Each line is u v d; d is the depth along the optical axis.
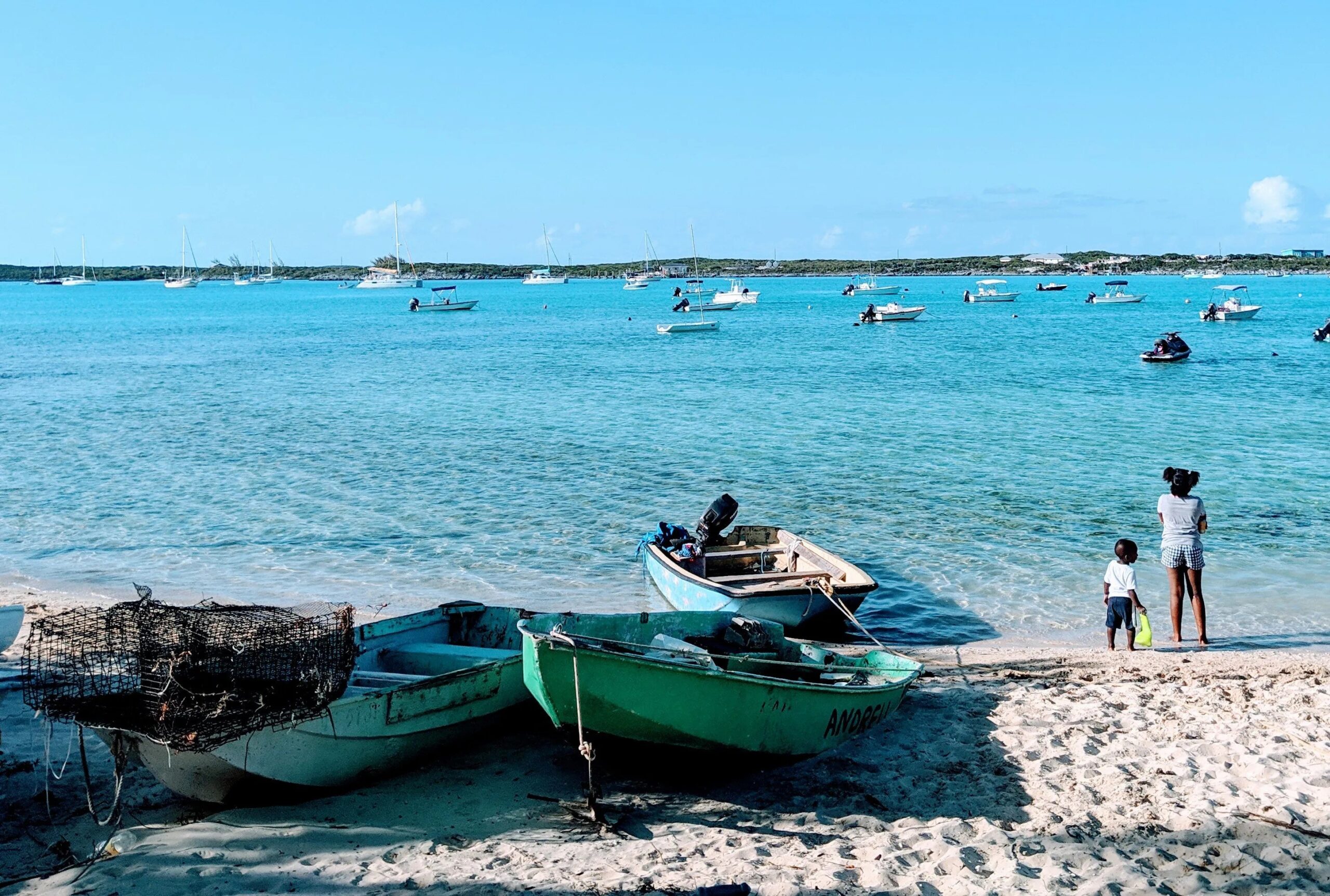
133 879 7.23
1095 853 7.61
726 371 50.03
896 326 89.38
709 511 15.84
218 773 8.35
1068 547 18.17
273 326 98.69
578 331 86.06
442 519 20.53
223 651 8.36
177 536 19.62
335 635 8.96
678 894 7.02
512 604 15.60
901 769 9.48
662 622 11.30
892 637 14.16
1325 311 105.69
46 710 8.31
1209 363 52.38
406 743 9.41
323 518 20.67
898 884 7.16
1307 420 32.09
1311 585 15.96
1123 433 29.75
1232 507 20.64
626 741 9.06
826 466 25.20
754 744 9.27
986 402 37.09
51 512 21.50
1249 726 10.16
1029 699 11.16
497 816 8.59
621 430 31.06
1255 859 7.47
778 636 11.70
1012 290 181.12
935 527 19.50
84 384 46.09
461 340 75.94
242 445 29.09
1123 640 13.88
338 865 7.54
